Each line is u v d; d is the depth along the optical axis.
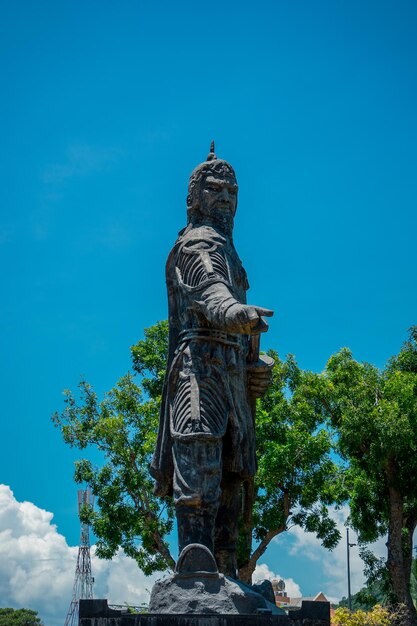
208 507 5.84
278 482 20.91
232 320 5.65
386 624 16.64
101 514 20.88
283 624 5.27
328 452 21.45
